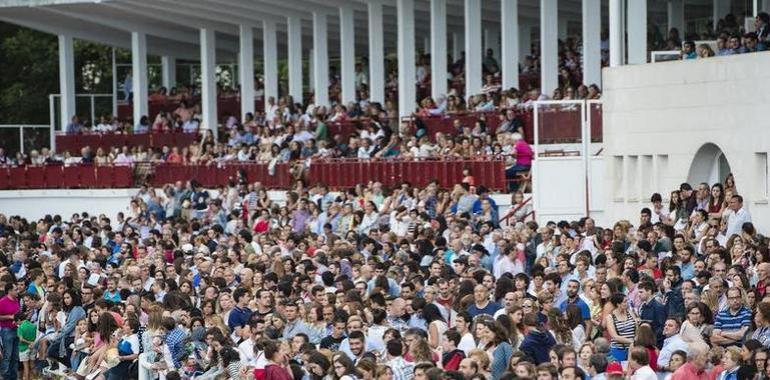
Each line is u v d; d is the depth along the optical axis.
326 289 62.41
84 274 77.06
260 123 116.88
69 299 70.00
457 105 101.62
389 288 62.12
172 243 83.50
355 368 48.12
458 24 132.00
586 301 58.03
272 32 130.00
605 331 54.19
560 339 51.69
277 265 69.12
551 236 69.19
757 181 75.50
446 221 78.75
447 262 68.88
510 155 88.12
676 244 61.69
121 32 143.38
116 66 147.50
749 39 77.00
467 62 109.38
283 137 108.88
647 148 83.06
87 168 121.12
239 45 145.25
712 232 65.19
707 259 59.25
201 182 112.56
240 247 78.69
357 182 98.94
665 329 51.81
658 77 82.00
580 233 70.62
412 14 113.81
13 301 71.31
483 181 89.38
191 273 72.06
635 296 57.28
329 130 110.88
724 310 53.00
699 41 91.19
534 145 87.25
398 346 49.03
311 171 102.44
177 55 149.12
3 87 173.38
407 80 113.56
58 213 123.00
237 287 63.16
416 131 103.38
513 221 81.44
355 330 51.88
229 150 113.19
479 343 50.38
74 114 142.38
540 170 86.25
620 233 68.00
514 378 44.19
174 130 130.00
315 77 125.06
